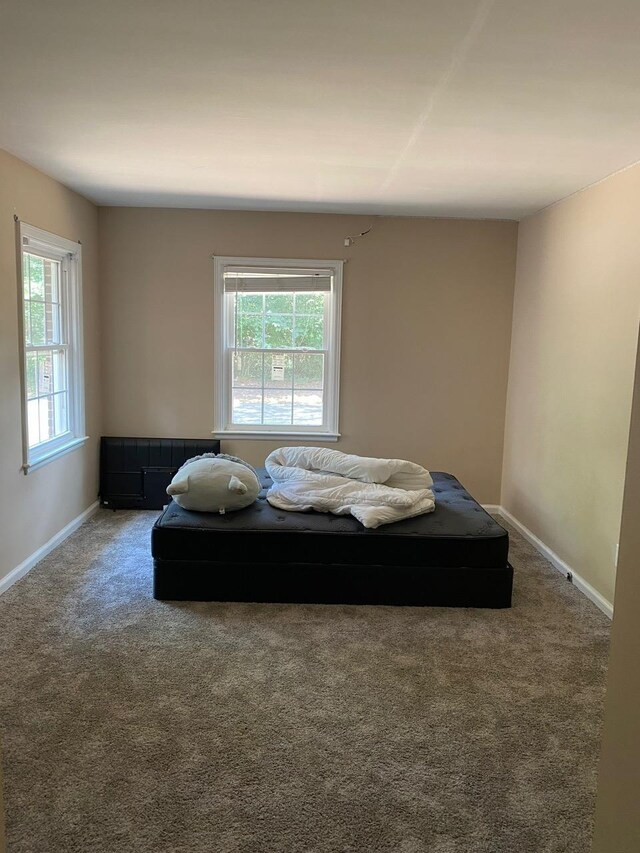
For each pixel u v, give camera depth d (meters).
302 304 5.20
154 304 5.08
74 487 4.57
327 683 2.69
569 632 3.20
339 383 5.19
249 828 1.89
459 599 3.45
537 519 4.54
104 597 3.48
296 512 3.67
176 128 2.97
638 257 3.27
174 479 3.79
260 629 3.15
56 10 1.87
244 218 5.01
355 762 2.19
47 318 4.27
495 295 5.13
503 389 5.25
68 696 2.54
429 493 3.80
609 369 3.53
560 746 2.30
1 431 3.44
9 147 3.33
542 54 2.10
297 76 2.33
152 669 2.76
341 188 4.15
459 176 3.74
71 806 1.96
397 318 5.14
